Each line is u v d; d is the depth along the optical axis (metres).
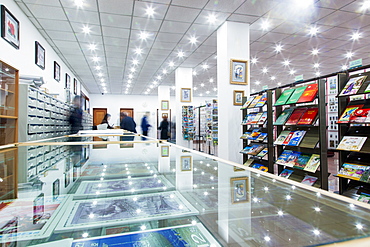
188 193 0.52
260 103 4.11
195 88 14.15
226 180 0.65
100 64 8.36
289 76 10.74
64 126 6.61
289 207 0.43
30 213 0.39
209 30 5.37
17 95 3.27
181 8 4.33
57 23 4.93
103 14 4.54
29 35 4.78
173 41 6.07
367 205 0.44
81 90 12.49
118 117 16.81
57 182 0.61
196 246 0.28
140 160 0.98
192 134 8.91
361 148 2.44
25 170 0.76
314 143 2.99
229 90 4.93
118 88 14.07
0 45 3.59
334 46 6.57
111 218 0.37
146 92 15.84
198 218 0.38
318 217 0.39
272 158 3.85
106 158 1.05
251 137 4.39
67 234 0.31
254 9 4.40
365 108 2.51
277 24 5.08
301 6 4.28
